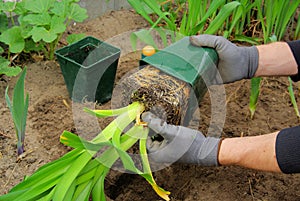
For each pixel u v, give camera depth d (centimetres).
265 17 216
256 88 161
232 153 118
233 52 143
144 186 146
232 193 144
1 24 191
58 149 155
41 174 115
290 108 180
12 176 145
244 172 151
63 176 114
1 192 139
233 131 166
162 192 118
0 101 175
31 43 192
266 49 146
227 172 151
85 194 120
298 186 148
